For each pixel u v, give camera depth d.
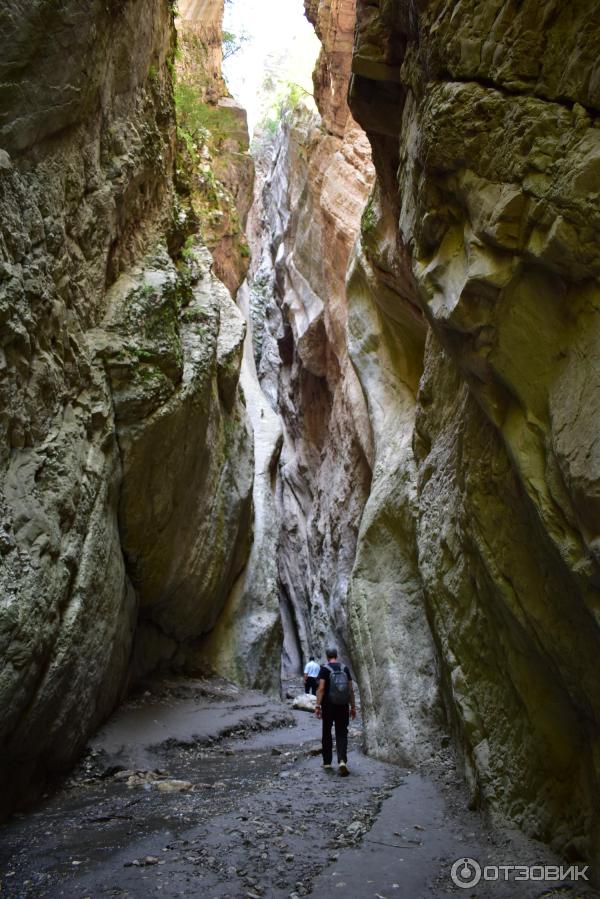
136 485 9.43
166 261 10.48
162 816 6.09
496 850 5.00
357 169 19.31
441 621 6.98
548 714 5.14
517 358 4.60
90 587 7.59
